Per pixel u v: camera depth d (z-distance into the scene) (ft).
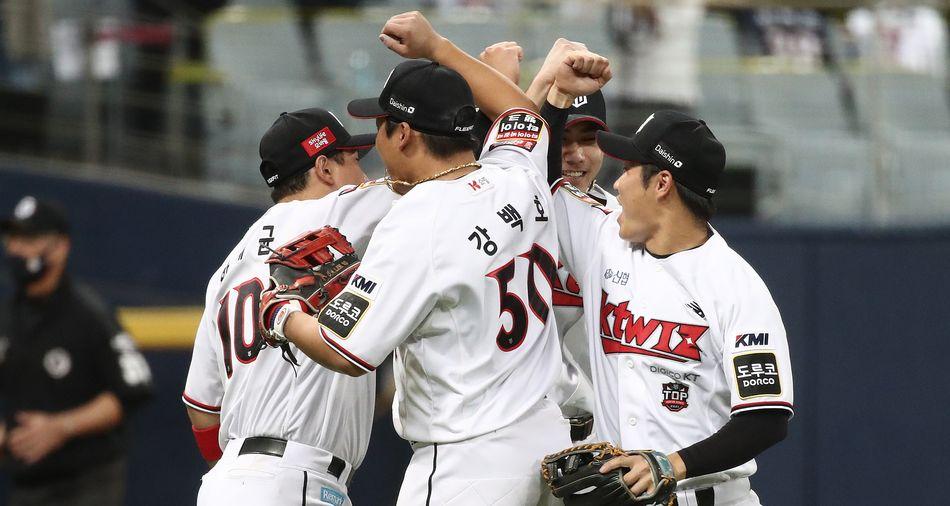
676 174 38.06
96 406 71.56
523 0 93.30
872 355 82.94
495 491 36.40
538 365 37.60
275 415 41.88
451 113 36.96
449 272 35.91
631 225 38.96
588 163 44.60
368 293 35.86
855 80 91.45
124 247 88.94
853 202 88.07
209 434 45.52
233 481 41.55
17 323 72.84
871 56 92.63
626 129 86.53
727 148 89.04
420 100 36.73
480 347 36.60
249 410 42.27
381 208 41.91
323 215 41.73
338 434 42.16
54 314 72.43
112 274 88.58
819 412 83.35
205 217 89.45
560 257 41.27
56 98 90.58
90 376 72.43
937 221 82.69
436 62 38.27
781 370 36.55
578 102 44.60
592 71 40.29
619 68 87.51
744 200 88.22
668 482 35.12
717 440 35.96
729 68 91.81
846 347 83.25
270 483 41.32
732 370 36.68
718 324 37.50
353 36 93.20
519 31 89.40
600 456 35.91
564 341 43.19
